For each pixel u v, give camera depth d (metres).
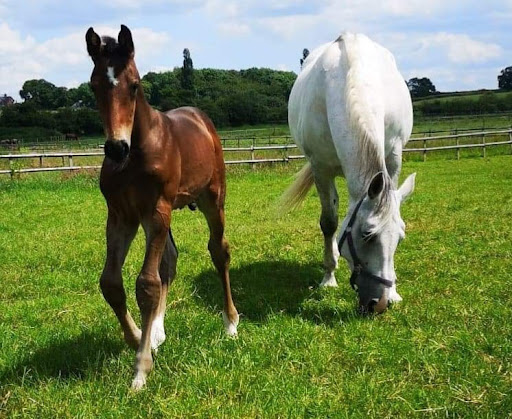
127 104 3.22
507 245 7.11
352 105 4.67
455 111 63.03
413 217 9.55
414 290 5.40
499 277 5.72
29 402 3.30
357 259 4.45
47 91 79.12
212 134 4.75
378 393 3.37
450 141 27.41
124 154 3.19
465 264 6.29
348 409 3.21
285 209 6.83
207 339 4.21
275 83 88.94
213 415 3.15
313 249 7.48
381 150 4.62
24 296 5.77
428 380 3.56
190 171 4.11
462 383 3.46
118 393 3.40
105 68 3.19
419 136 32.53
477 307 4.79
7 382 3.60
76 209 11.70
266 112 71.31
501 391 3.34
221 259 4.58
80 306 5.27
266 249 7.50
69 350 4.08
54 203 12.59
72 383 3.54
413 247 7.30
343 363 3.85
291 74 92.56
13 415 3.18
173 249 4.53
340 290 5.65
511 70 87.25
